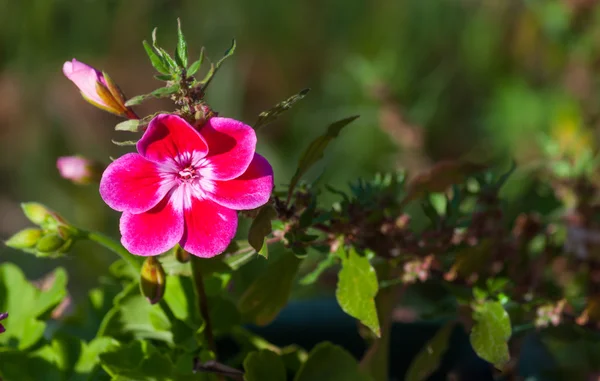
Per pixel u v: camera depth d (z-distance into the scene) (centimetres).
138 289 57
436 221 57
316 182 55
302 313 63
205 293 57
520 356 62
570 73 99
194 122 52
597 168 65
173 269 55
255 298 57
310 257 84
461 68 122
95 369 56
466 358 62
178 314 57
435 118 117
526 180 74
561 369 62
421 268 56
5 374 55
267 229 52
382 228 56
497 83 116
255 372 56
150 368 55
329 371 56
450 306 58
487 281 57
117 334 57
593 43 94
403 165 92
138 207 51
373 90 91
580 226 62
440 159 116
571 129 89
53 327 61
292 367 59
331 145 117
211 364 55
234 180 51
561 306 57
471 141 118
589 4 92
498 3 118
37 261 119
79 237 55
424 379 61
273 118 52
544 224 62
